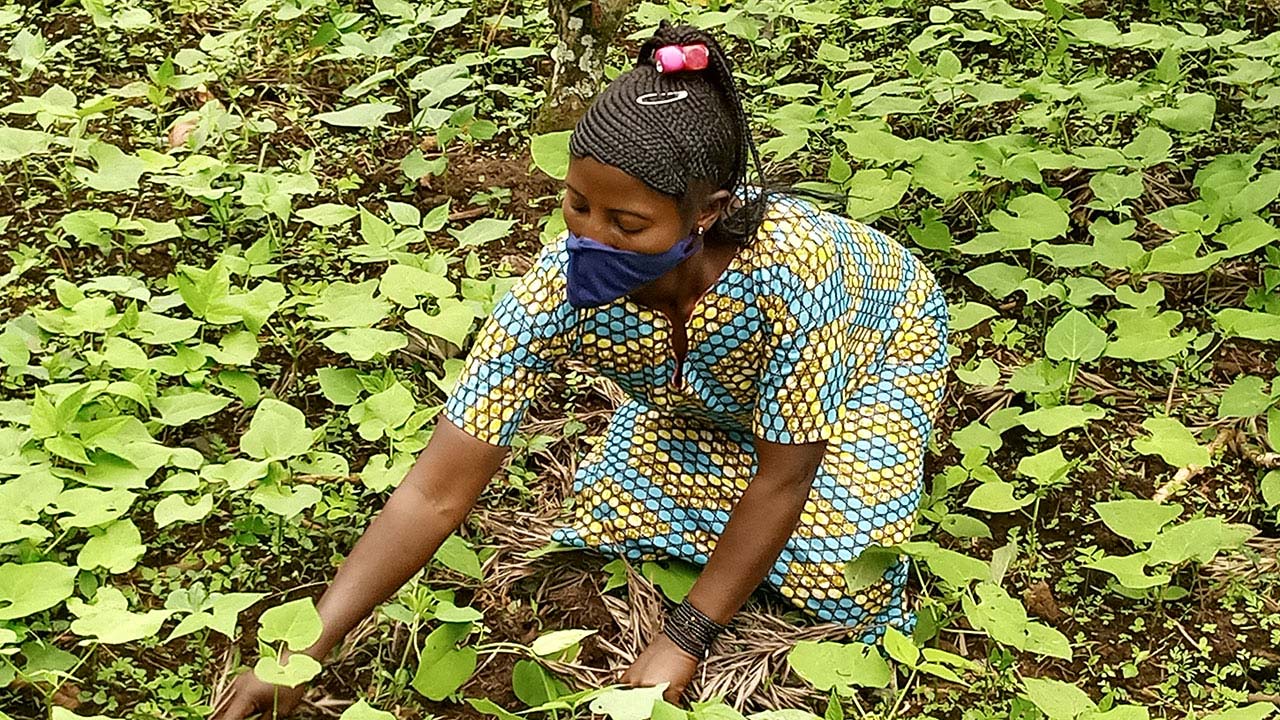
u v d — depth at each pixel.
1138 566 2.96
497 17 5.27
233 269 3.76
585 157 2.30
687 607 2.75
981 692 2.88
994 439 3.35
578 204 2.37
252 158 4.46
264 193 3.96
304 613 2.52
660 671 2.72
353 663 2.85
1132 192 4.11
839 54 4.78
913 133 4.78
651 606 2.97
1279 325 3.61
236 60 4.88
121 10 5.14
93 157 3.98
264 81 4.85
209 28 5.20
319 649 2.62
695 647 2.74
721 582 2.73
